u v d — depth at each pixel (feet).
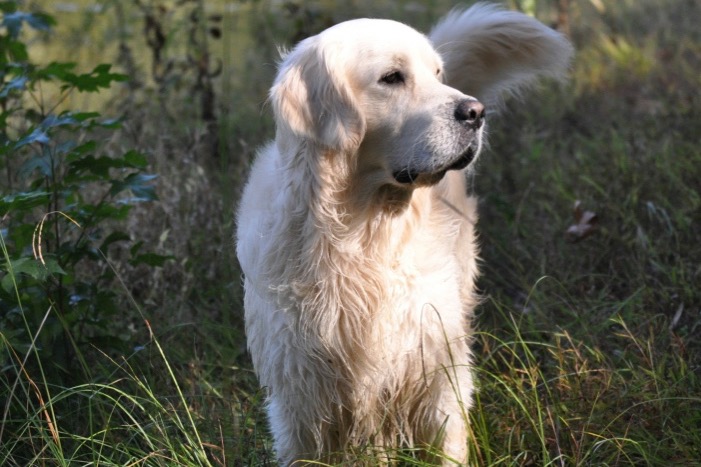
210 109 23.94
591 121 25.44
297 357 13.16
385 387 13.39
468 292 16.99
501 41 17.69
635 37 32.71
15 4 17.75
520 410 14.01
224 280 17.34
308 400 13.28
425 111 12.66
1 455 13.16
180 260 18.08
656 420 13.43
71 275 15.07
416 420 13.69
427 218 13.76
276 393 13.51
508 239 19.93
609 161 21.93
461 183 16.75
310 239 12.96
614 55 29.99
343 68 12.89
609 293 17.63
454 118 12.58
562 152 23.79
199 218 19.25
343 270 13.05
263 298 13.30
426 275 13.51
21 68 15.99
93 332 16.44
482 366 15.34
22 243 14.43
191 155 20.81
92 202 19.83
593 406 13.10
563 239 19.26
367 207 13.06
